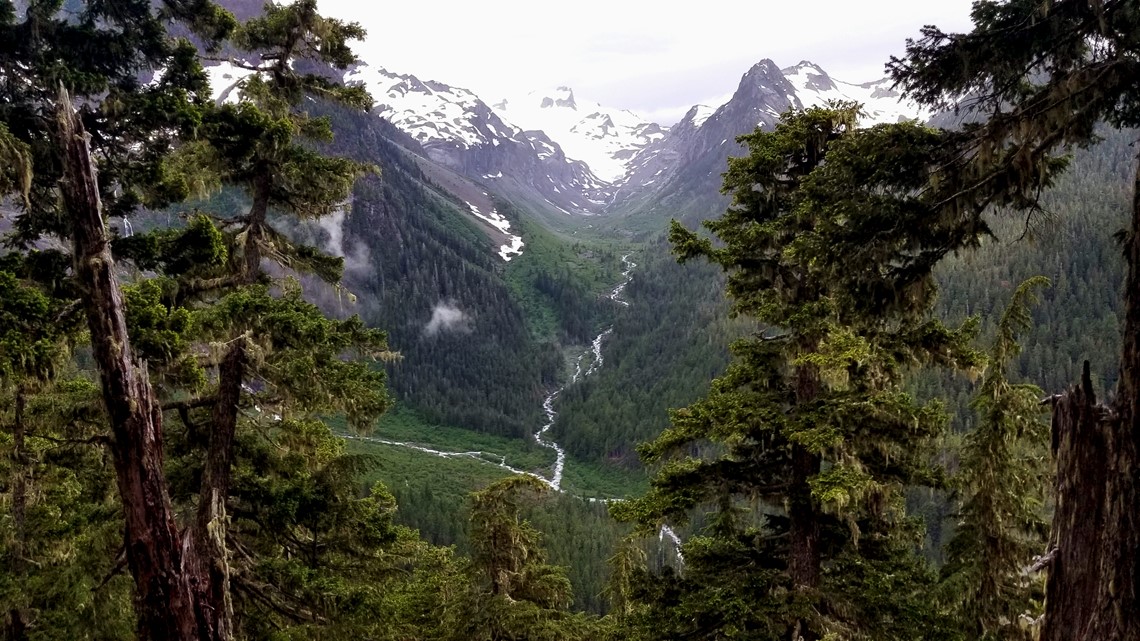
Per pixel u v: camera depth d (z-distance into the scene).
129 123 10.49
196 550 8.13
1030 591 8.08
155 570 6.83
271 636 10.56
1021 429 7.97
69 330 8.18
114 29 11.26
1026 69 5.98
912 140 6.31
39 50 10.38
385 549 12.87
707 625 9.95
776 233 9.41
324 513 11.73
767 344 10.20
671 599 10.26
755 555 10.77
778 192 9.97
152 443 6.90
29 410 9.76
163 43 11.47
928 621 8.80
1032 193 6.52
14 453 10.59
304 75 12.32
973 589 8.35
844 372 8.03
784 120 10.11
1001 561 8.19
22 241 9.93
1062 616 5.81
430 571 15.30
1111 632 5.41
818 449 8.29
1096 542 5.61
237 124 10.87
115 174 10.49
